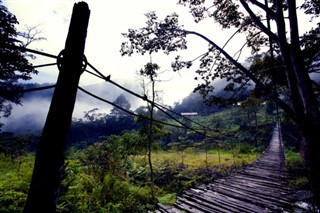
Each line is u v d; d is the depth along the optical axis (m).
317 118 4.41
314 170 4.43
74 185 6.54
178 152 28.92
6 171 7.63
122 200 7.72
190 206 7.32
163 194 11.29
